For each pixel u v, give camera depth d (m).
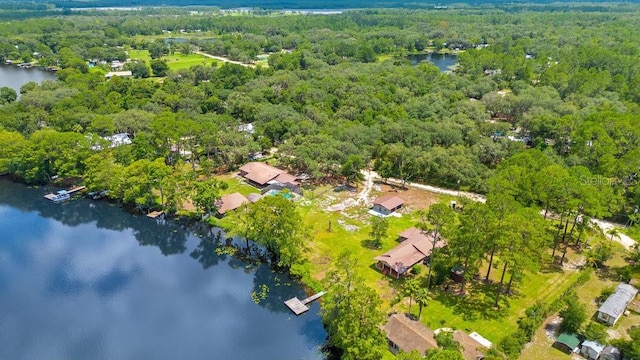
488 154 140.50
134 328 83.62
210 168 143.75
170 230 117.44
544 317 80.12
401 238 106.50
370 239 107.19
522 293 87.81
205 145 146.00
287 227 95.25
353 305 69.06
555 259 98.75
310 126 157.12
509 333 77.00
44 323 84.62
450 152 135.38
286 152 143.38
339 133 148.38
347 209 121.88
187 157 151.00
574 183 97.25
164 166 121.56
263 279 97.75
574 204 92.62
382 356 68.12
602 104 178.00
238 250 109.19
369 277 93.12
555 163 127.31
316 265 98.31
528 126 165.12
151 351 78.38
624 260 98.12
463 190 131.38
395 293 87.88
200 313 87.44
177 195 119.12
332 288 74.81
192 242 112.38
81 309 88.44
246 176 139.12
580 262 97.50
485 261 98.88
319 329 82.56
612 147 131.00
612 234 102.69
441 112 175.75
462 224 87.00
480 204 87.25
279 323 84.38
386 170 134.75
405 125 149.50
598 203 95.69
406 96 197.00
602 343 71.44
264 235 98.75
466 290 89.00
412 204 124.50
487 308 83.62
